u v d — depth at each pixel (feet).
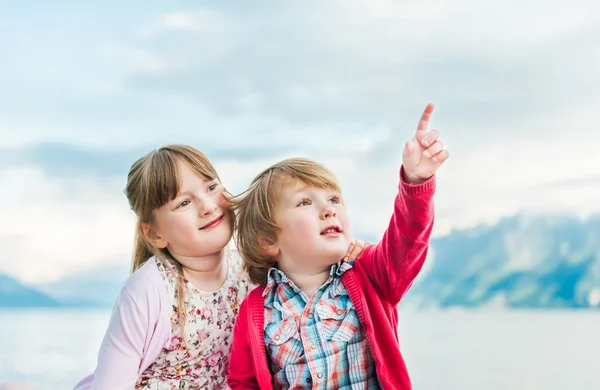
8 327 22.85
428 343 17.71
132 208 3.77
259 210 3.34
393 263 3.14
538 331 19.66
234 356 3.51
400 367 3.07
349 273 3.27
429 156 2.88
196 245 3.56
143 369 3.59
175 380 3.70
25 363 15.26
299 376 3.13
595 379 12.21
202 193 3.57
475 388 11.89
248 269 3.60
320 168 3.36
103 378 3.48
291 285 3.29
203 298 3.72
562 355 14.90
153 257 3.72
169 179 3.52
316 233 3.21
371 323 3.10
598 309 25.04
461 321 23.24
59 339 19.19
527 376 12.72
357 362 3.11
